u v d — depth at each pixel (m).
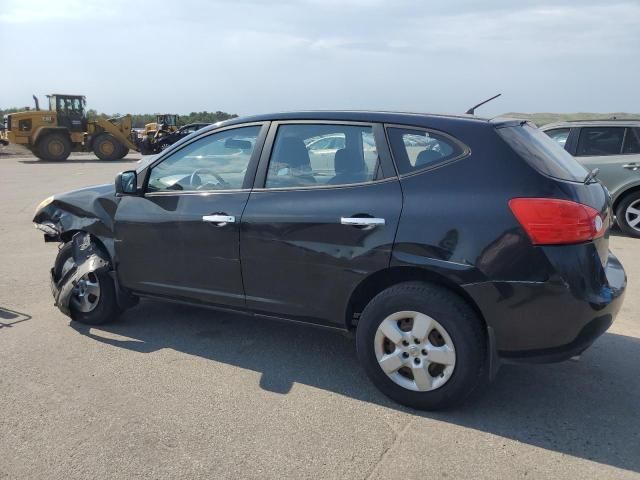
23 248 7.66
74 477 2.70
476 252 3.00
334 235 3.38
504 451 2.90
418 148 3.29
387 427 3.13
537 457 2.85
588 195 3.09
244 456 2.86
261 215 3.64
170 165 4.19
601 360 4.00
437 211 3.12
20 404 3.37
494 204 3.00
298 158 3.64
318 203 3.46
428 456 2.85
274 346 4.28
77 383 3.64
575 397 3.47
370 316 3.33
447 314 3.08
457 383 3.12
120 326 4.68
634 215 8.12
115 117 30.19
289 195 3.59
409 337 3.23
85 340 4.37
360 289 3.41
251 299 3.81
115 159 28.86
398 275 3.31
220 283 3.92
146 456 2.86
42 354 4.10
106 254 4.59
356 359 4.05
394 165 3.32
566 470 2.74
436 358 3.16
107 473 2.72
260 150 3.79
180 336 4.46
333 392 3.54
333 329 3.59
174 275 4.13
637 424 3.16
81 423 3.17
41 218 4.90
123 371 3.82
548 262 2.89
